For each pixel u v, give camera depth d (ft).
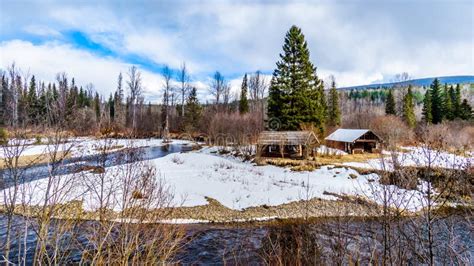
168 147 112.88
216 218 43.21
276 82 117.39
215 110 165.17
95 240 12.06
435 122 168.96
